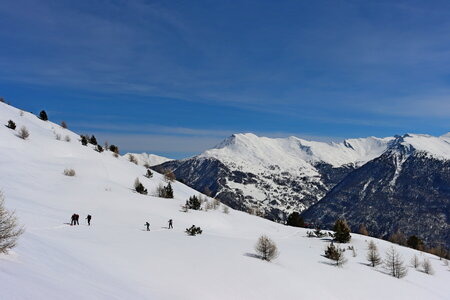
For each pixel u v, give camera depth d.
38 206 40.28
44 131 96.06
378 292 31.22
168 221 50.25
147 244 31.17
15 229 21.86
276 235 60.47
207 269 25.56
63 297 10.73
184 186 96.56
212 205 73.44
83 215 43.38
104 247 27.16
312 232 65.31
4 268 11.68
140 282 19.50
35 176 58.16
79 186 58.06
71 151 85.00
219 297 20.47
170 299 17.70
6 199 37.50
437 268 51.47
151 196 66.38
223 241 39.50
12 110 102.81
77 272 16.14
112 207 51.09
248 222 67.44
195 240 37.53
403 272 40.59
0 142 70.62
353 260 44.94
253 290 23.08
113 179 72.25
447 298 36.22
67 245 24.14
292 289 25.22
